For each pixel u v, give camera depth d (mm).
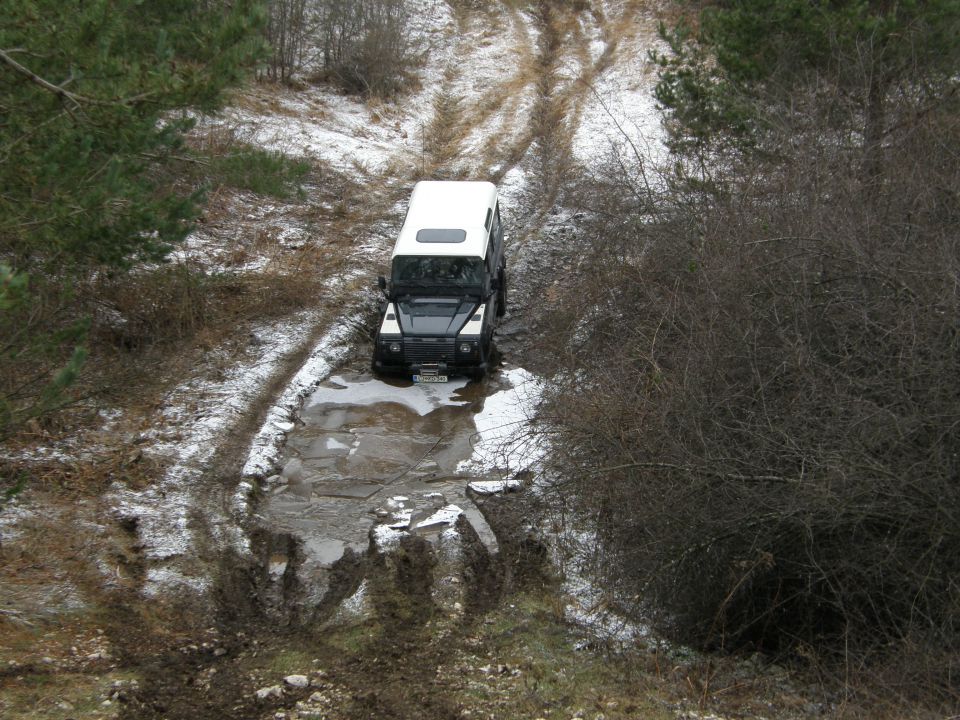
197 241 17641
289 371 13945
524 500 10945
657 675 7785
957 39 14180
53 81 9773
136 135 10508
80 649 7832
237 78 10492
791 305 8781
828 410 7770
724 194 12625
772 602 8164
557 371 13305
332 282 16891
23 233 9805
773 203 10758
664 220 13055
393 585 9336
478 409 13258
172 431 11984
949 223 9406
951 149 10992
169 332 14289
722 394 8219
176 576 9164
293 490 11258
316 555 9961
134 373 13031
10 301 6422
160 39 10109
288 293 16062
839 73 13617
